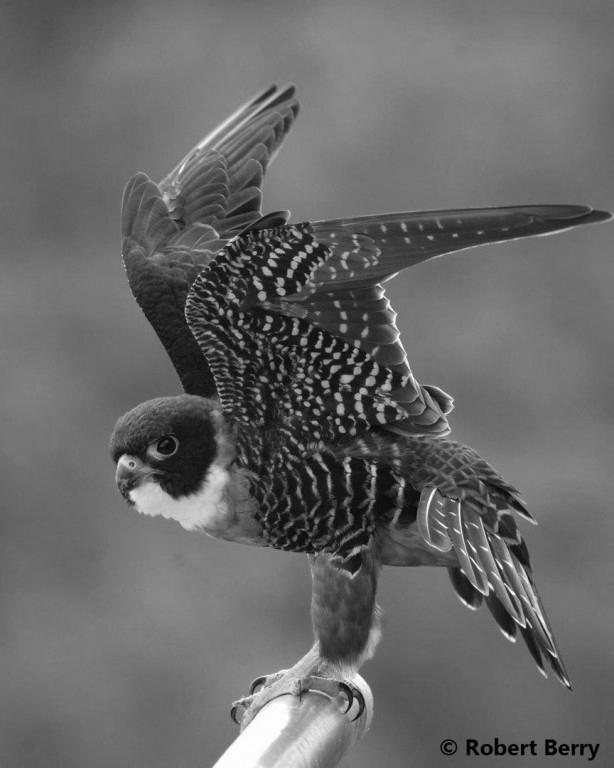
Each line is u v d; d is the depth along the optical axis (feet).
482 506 20.80
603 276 71.56
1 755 61.11
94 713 60.59
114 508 67.15
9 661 62.75
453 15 83.10
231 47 83.92
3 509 67.41
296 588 60.03
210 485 21.12
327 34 82.84
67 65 86.58
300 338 20.62
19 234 81.35
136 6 88.38
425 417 20.98
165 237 23.70
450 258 70.69
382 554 21.62
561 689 57.72
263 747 17.12
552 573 62.75
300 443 21.11
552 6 82.94
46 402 70.90
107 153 83.41
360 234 19.54
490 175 76.84
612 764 57.67
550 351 69.31
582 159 77.61
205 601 60.75
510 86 79.15
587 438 67.31
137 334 74.02
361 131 76.54
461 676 56.59
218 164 24.47
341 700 19.15
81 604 63.67
